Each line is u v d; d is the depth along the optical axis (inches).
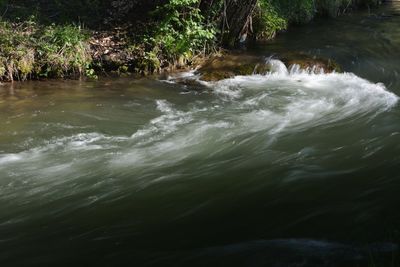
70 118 327.0
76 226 208.1
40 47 409.4
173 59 438.0
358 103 353.4
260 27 538.6
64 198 231.3
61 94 372.8
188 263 175.2
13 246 195.5
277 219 203.9
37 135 300.8
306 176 241.8
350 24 625.0
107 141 294.2
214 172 252.2
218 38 489.7
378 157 260.8
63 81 402.0
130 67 428.1
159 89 390.9
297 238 186.7
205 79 411.5
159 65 429.4
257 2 512.4
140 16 492.4
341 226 193.8
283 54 463.5
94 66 422.3
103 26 475.8
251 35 534.9
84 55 416.5
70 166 262.8
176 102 362.3
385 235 182.1
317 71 426.0
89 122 321.4
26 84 391.2
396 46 515.8
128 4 512.7
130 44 442.0
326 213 205.2
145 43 444.8
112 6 511.2
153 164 264.1
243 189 232.7
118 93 379.9
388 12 710.5
